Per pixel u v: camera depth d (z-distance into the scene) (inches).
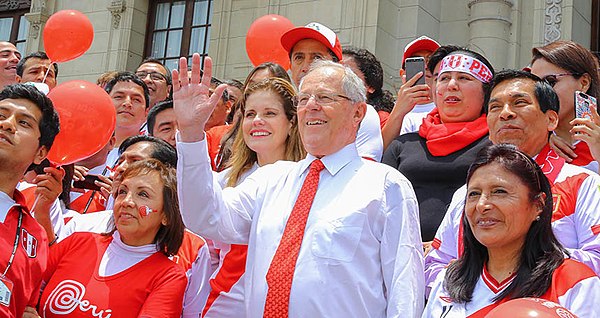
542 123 120.3
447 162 138.2
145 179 125.2
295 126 138.5
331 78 114.0
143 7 446.9
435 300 104.5
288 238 108.4
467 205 103.4
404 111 154.7
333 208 108.4
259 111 137.5
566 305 93.5
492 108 123.0
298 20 362.9
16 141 115.1
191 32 434.0
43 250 118.0
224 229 112.2
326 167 113.0
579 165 132.8
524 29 346.0
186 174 105.6
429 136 143.3
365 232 106.5
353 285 103.7
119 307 117.3
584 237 108.0
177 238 126.9
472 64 144.6
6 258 110.0
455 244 117.7
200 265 135.1
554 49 140.4
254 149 137.5
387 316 103.7
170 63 436.8
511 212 99.2
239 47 389.7
